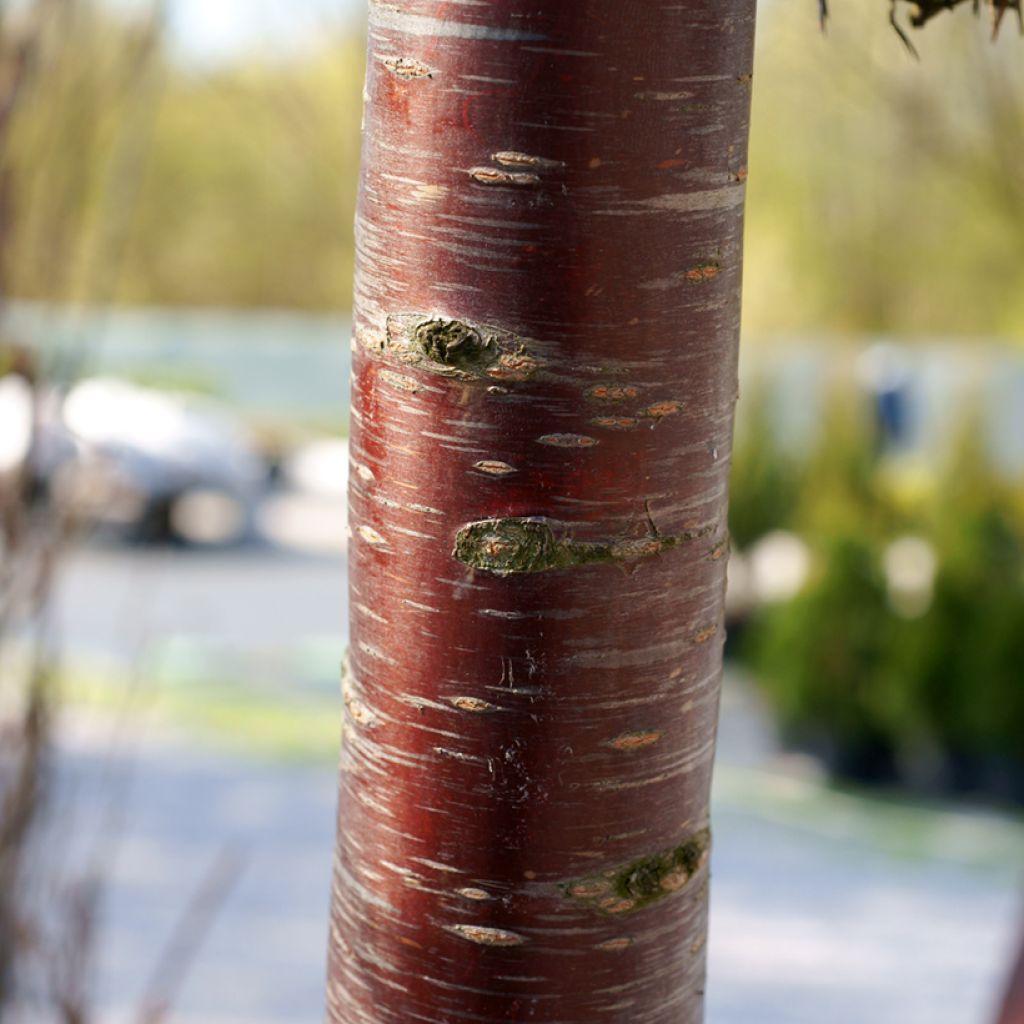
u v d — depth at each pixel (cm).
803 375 998
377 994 96
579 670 87
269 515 1394
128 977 452
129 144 246
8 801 229
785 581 902
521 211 82
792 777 776
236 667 891
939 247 1158
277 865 573
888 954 525
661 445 86
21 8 227
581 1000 92
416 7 82
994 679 738
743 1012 474
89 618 911
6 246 231
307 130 1488
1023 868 631
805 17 833
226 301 2097
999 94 820
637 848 91
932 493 804
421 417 86
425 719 90
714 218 85
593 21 80
